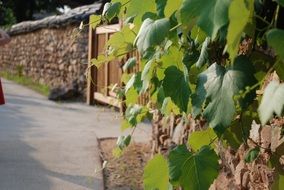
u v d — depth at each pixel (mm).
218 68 1323
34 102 10375
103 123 7590
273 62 1401
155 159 1660
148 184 1668
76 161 4996
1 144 5766
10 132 6684
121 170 4688
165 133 4152
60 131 6809
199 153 1473
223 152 2412
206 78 1332
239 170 2248
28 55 16203
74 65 11539
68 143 5867
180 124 3572
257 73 1397
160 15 1561
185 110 1477
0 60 20125
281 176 1544
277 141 1744
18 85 14938
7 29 18609
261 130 1892
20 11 31344
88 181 4324
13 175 4480
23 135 6449
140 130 6531
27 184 4238
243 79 1266
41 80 14578
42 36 14516
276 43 1051
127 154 5195
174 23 1481
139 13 1705
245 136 1474
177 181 1463
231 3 1028
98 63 2367
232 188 2346
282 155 1562
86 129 7023
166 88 1508
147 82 1750
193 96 1359
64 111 9031
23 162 4926
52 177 4438
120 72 8039
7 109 9117
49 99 10922
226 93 1269
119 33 2033
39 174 4520
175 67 1525
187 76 1480
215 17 1097
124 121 2451
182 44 1595
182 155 1479
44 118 8117
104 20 2008
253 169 2090
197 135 1688
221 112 1262
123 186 4250
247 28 1230
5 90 13156
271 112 1040
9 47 18688
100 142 6059
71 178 4414
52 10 31797
